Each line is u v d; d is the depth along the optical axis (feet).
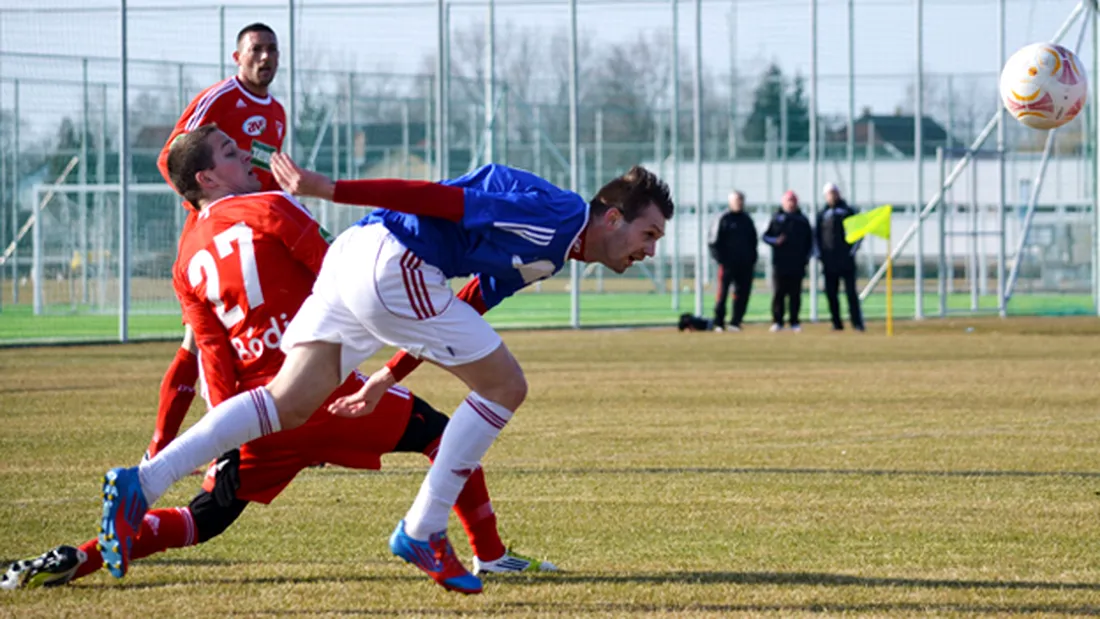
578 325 135.74
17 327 136.15
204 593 28.04
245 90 45.96
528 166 187.21
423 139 162.81
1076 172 161.99
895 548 32.58
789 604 26.99
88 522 35.88
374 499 39.83
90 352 102.37
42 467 45.29
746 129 196.24
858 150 192.13
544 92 183.01
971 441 51.83
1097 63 147.74
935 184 189.88
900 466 45.65
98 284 151.02
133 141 148.56
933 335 121.80
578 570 30.35
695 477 43.47
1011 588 28.22
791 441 52.03
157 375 81.61
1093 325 136.15
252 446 28.17
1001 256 153.07
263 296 28.30
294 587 28.66
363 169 157.58
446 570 26.45
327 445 28.60
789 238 130.21
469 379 26.53
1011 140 162.61
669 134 197.36
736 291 132.57
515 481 42.78
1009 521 35.94
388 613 26.43
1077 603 26.91
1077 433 54.13
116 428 55.47
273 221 28.27
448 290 26.35
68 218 151.02
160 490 25.00
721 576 29.60
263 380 28.71
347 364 26.40
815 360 92.89
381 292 25.53
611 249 26.84
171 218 147.54
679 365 88.99
